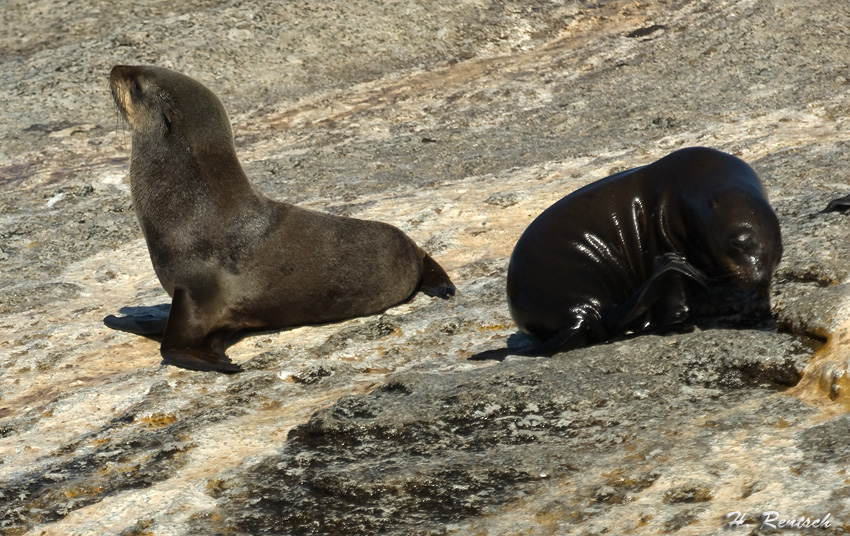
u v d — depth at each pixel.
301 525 15.99
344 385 22.78
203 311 26.52
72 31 65.94
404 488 16.34
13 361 27.41
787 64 52.19
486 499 15.75
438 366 22.70
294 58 62.19
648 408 17.89
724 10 62.97
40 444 21.45
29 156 50.31
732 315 21.98
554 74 58.38
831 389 16.75
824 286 22.42
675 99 49.88
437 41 65.38
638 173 22.11
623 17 67.31
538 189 38.47
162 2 69.62
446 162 45.53
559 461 16.47
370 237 28.62
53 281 34.75
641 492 15.00
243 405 22.09
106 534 16.56
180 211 26.89
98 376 25.81
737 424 16.48
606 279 21.61
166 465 19.03
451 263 32.44
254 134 53.19
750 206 19.97
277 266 27.20
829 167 34.59
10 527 17.44
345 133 51.94
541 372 19.62
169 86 27.05
